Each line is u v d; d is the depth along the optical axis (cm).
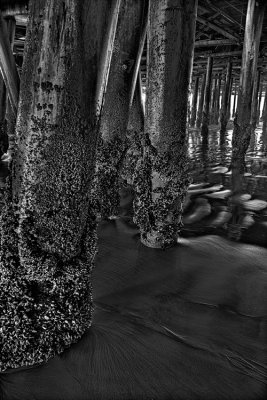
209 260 341
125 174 585
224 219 482
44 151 167
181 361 196
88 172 180
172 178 346
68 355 189
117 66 437
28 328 177
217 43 1332
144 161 352
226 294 278
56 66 161
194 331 226
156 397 170
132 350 200
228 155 1142
